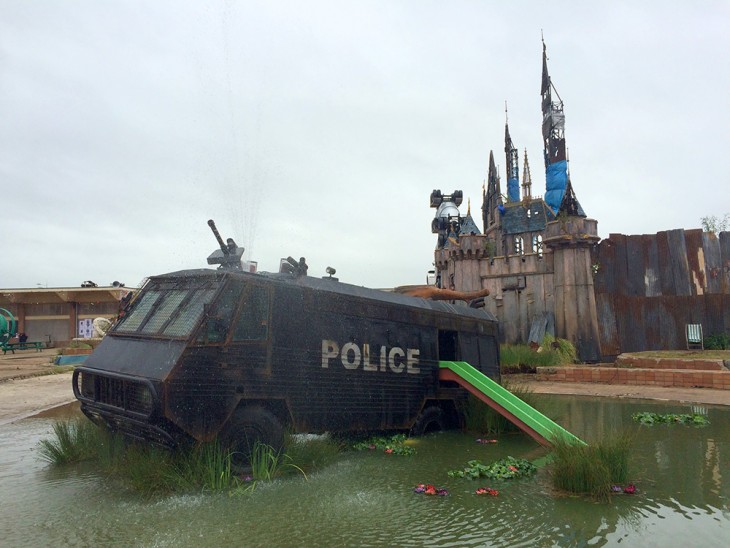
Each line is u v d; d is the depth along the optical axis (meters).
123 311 8.05
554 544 4.49
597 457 6.25
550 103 39.88
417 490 5.97
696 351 21.75
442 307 10.32
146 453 6.54
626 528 4.86
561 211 25.02
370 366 8.42
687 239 24.16
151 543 4.47
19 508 5.37
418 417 9.31
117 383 6.58
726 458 7.63
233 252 7.95
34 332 42.25
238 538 4.60
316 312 7.67
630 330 23.97
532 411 8.63
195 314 6.47
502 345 23.00
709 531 4.78
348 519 5.10
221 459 6.12
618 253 24.81
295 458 6.83
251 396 6.61
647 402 14.16
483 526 4.93
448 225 36.12
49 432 9.59
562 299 24.20
